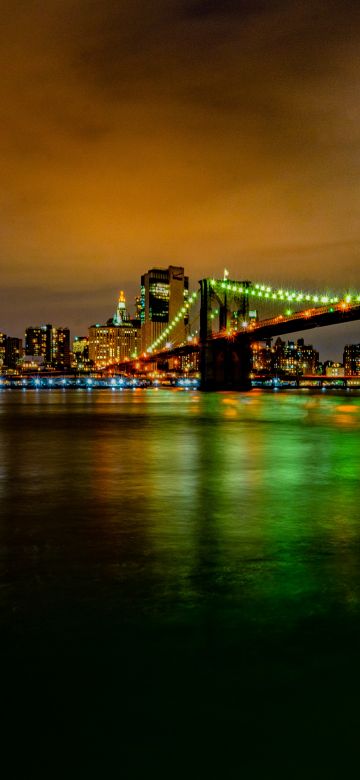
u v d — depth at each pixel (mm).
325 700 3996
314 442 25016
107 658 4562
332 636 4957
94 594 5977
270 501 11188
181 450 21578
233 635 4973
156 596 5906
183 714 3848
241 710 3887
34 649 4723
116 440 25891
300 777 3324
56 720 3797
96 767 3406
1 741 3611
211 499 11461
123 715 3844
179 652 4660
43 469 16203
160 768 3395
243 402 80562
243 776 3330
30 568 6902
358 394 133250
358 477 14625
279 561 7137
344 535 8469
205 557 7332
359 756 3480
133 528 8977
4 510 10398
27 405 68938
